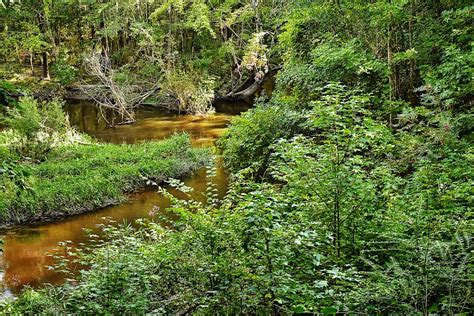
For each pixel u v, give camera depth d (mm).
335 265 3494
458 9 7230
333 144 4148
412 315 2779
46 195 10070
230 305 3449
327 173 3971
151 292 4023
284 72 11211
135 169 11992
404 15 7793
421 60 8375
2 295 6785
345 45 8773
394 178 4699
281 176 4777
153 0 24391
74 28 28375
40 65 29438
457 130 5973
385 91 8023
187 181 12039
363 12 9125
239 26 25281
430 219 3756
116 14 25578
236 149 9023
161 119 20969
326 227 3867
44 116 14180
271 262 3414
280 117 8758
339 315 3078
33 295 5453
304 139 4637
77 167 11984
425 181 4492
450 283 2850
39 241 8766
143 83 24312
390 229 3869
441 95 6312
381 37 8867
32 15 26594
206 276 3768
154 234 5680
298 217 3889
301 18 10727
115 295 3828
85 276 4367
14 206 9727
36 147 12898
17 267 7742
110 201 10641
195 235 3854
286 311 3211
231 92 24906
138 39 24766
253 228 3246
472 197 4125
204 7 22672
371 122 4266
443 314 2893
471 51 6633
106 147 14242
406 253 3467
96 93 24438
